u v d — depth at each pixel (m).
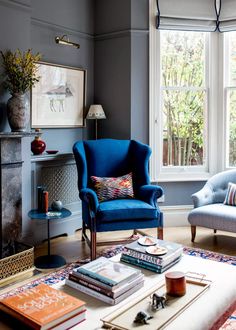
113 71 4.36
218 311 1.63
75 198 4.22
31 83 3.21
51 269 3.09
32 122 3.77
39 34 3.79
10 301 1.54
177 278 1.69
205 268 2.02
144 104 4.32
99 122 4.52
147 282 1.86
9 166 3.14
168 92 4.46
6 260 2.78
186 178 4.45
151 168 4.38
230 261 3.28
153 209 3.30
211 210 3.68
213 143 4.52
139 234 3.99
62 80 4.06
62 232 4.05
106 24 4.36
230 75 4.44
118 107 4.36
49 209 3.42
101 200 3.52
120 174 3.89
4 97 3.22
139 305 1.62
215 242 3.84
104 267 1.85
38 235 3.74
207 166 4.56
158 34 4.31
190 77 4.48
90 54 4.44
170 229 4.33
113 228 3.21
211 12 4.31
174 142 4.52
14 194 3.20
